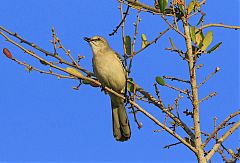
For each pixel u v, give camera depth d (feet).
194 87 29.78
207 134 30.78
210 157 29.04
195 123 29.60
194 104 29.66
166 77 30.27
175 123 30.45
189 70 30.30
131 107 31.81
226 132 29.68
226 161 30.42
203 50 31.50
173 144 30.27
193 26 31.24
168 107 30.66
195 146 29.37
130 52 33.86
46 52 32.07
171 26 30.68
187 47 30.83
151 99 32.01
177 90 30.07
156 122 30.19
